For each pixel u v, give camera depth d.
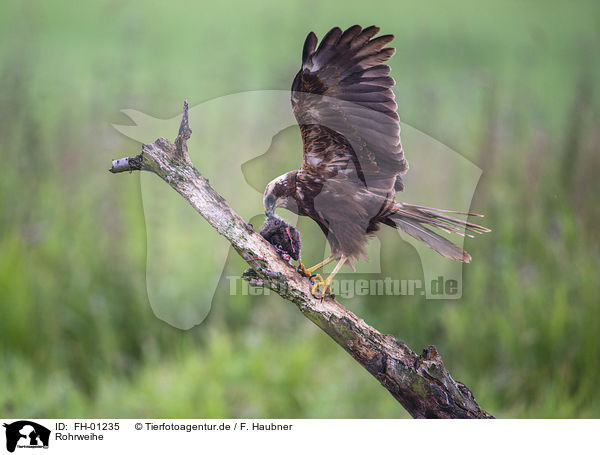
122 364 10.02
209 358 9.98
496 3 24.27
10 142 12.02
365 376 10.09
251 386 9.61
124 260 10.78
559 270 10.54
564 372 9.65
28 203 11.34
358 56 5.54
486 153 11.37
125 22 17.52
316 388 9.77
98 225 11.17
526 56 16.77
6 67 13.18
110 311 10.44
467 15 22.06
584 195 11.26
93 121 12.50
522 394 9.66
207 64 14.64
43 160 11.87
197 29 18.42
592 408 9.30
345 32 5.46
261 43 16.06
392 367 5.42
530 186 11.34
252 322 10.59
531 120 12.85
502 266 10.60
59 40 17.52
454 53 16.06
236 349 10.17
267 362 9.95
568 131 11.80
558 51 18.05
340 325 5.46
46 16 18.98
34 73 14.31
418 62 15.26
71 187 11.73
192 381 9.45
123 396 9.40
